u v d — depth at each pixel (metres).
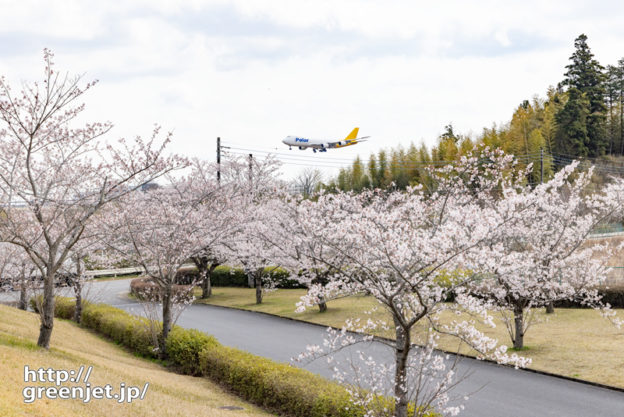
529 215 18.47
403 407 10.02
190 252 19.50
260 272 32.66
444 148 78.88
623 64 90.62
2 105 13.56
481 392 14.40
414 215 14.89
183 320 27.28
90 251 22.31
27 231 15.91
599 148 77.12
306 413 12.03
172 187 27.06
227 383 15.10
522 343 18.31
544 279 17.97
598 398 13.71
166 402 11.84
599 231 28.14
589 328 20.61
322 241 12.29
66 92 14.23
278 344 20.84
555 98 84.75
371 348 18.38
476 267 10.83
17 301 27.59
